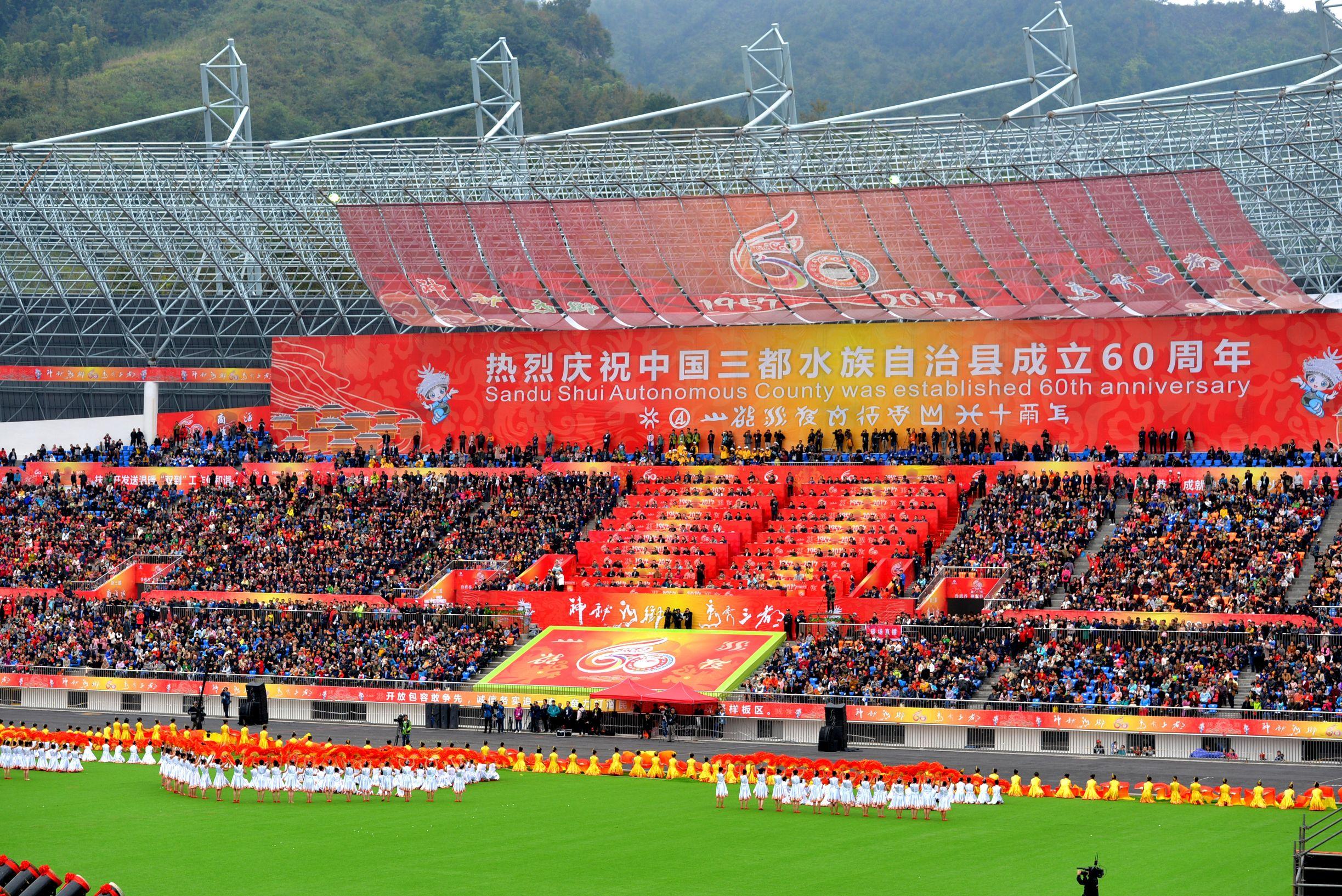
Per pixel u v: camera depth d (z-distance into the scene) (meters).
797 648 78.69
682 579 86.56
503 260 101.56
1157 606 75.75
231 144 99.69
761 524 92.69
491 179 98.00
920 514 90.19
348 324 112.38
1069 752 69.00
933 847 47.53
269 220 101.88
